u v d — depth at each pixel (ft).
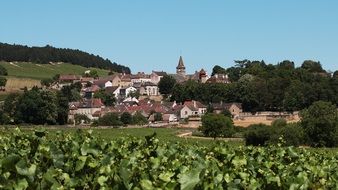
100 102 618.44
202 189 26.68
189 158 42.52
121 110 597.52
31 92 429.38
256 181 31.12
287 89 588.91
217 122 331.77
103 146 43.27
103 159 30.83
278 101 589.73
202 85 655.76
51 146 31.76
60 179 26.91
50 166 31.55
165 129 402.72
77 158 32.45
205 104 637.71
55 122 442.91
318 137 277.23
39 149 35.99
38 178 25.13
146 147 48.78
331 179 37.73
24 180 22.86
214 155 45.52
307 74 651.25
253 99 596.70
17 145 47.34
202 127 337.72
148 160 38.14
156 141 50.26
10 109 422.82
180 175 25.59
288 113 538.06
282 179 32.96
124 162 29.07
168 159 39.83
